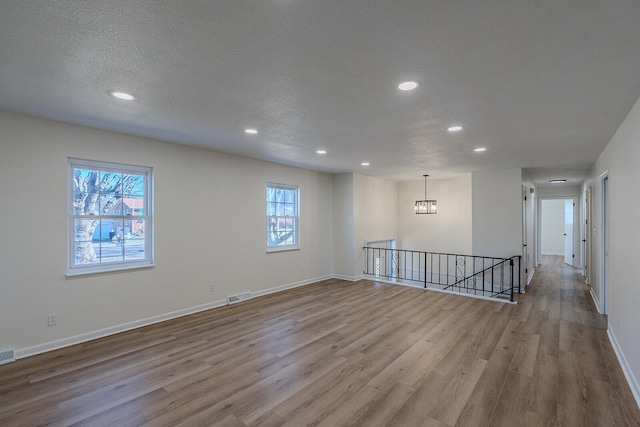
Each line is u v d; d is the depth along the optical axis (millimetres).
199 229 4797
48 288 3410
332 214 7371
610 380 2812
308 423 2221
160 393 2594
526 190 6934
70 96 2711
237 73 2256
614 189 3691
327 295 5762
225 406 2416
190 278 4684
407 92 2564
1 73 2266
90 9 1549
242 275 5422
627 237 3029
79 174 3709
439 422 2238
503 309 4941
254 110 3016
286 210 6391
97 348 3461
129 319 4031
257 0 1473
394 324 4246
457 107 2891
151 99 2762
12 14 1580
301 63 2107
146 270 4203
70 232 3625
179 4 1509
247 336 3811
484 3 1485
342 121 3328
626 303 3021
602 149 4555
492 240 6574
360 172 7102
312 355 3301
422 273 8602
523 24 1649
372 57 2018
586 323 4309
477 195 6781
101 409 2379
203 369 2998
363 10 1546
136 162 4090
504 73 2213
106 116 3244
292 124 3461
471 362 3146
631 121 2898
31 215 3303
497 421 2250
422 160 5559
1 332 3125
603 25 1645
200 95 2664
